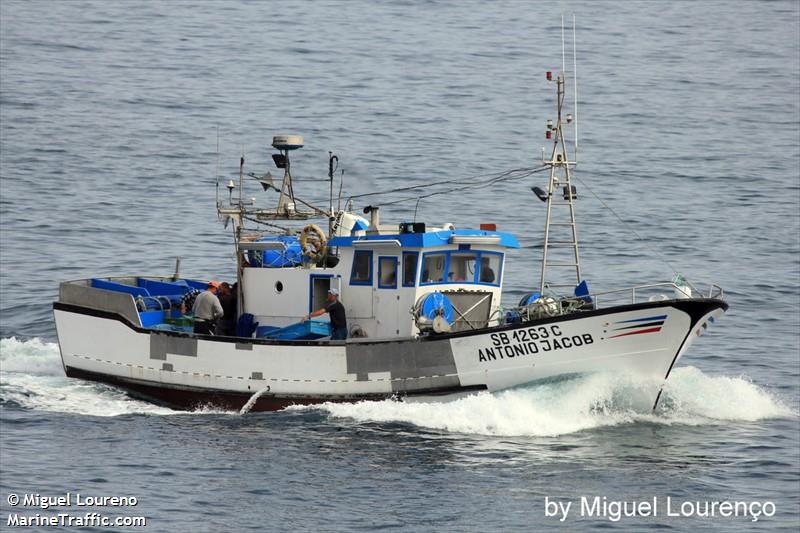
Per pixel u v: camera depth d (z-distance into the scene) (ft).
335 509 290.56
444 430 349.20
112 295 405.80
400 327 368.48
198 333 392.27
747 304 540.93
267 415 366.63
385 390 361.30
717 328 500.33
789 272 600.80
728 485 312.71
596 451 334.44
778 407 382.63
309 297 383.24
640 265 609.83
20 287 545.85
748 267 610.24
